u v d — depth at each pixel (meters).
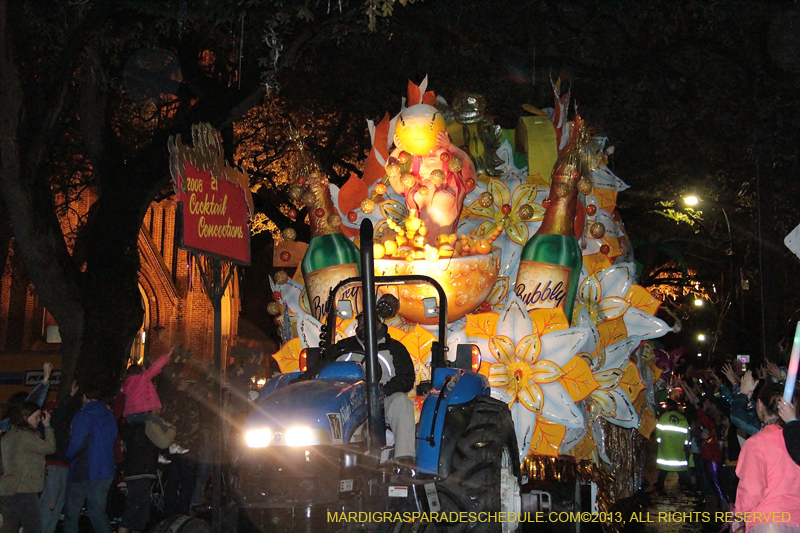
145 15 13.09
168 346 32.16
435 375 6.45
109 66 14.16
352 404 5.60
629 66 16.11
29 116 10.93
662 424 14.81
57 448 9.30
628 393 8.81
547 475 8.04
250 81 13.73
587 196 9.52
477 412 6.45
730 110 15.74
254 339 27.88
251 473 5.61
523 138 9.69
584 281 8.82
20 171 10.87
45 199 11.30
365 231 5.63
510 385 7.92
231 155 17.67
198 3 11.95
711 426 11.65
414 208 8.53
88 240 12.48
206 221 7.88
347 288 8.50
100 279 12.10
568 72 16.20
